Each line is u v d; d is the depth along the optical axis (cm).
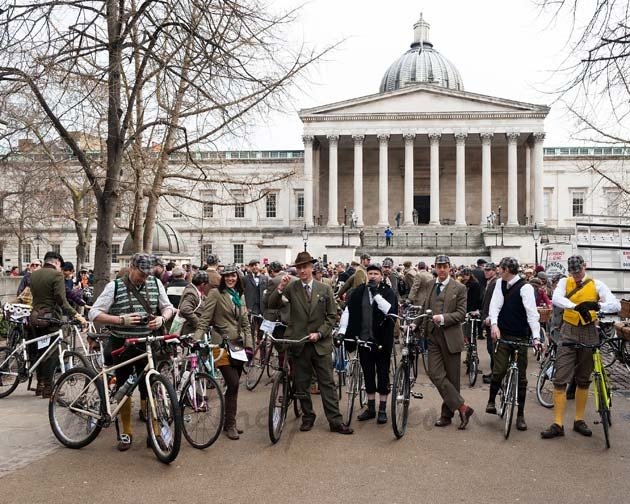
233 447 912
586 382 1009
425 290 1577
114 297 901
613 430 1027
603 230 2223
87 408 885
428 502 702
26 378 1236
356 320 1096
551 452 901
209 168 1906
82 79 1273
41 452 877
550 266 2305
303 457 866
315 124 6706
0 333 1827
